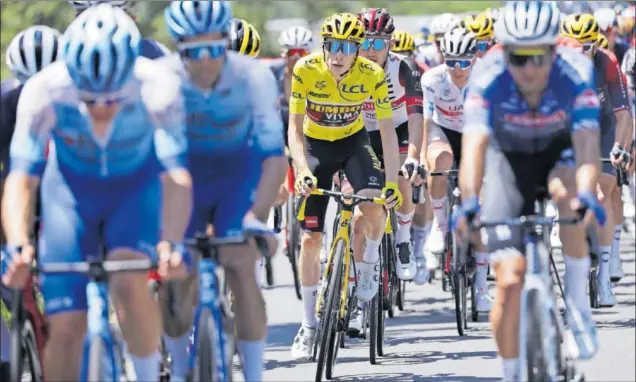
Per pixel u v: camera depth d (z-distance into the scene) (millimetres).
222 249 16016
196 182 16453
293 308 30031
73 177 14883
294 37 33625
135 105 14594
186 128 16156
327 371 21328
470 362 22875
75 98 14422
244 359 16297
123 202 15031
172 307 16359
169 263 14109
